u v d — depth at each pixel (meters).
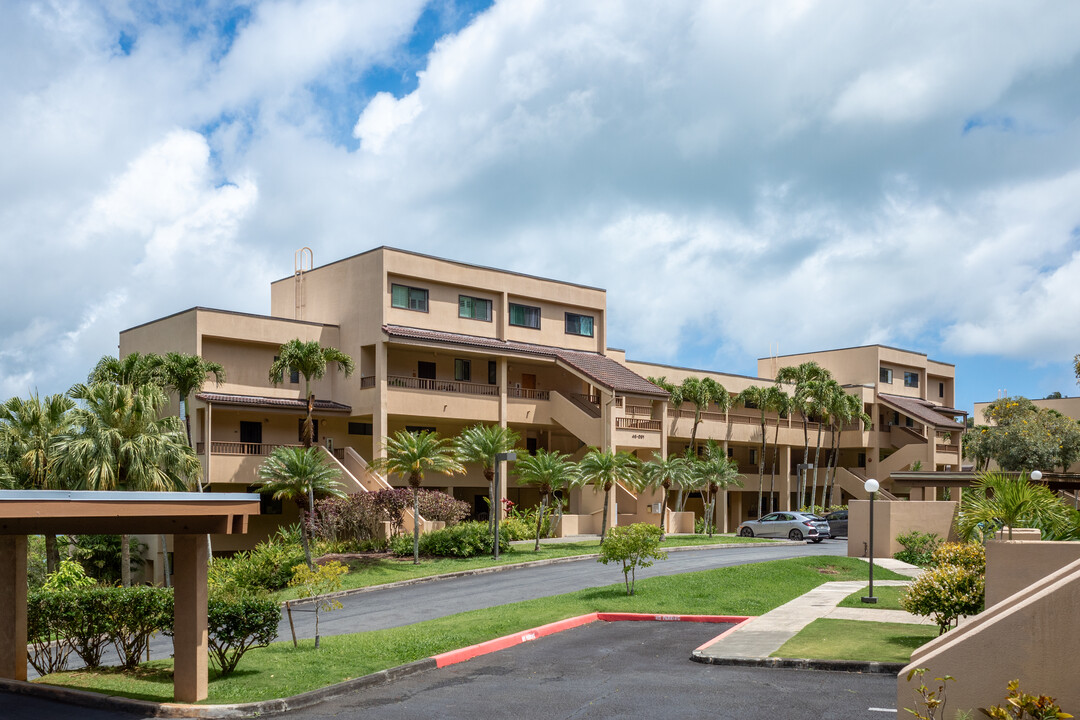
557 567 33.12
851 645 15.88
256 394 41.72
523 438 49.28
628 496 48.66
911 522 33.38
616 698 12.95
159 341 42.09
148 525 12.74
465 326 46.16
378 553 35.38
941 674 8.20
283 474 33.12
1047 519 21.72
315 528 36.06
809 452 69.12
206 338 40.25
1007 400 58.62
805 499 66.31
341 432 44.12
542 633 18.98
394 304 42.91
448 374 46.06
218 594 17.03
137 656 16.16
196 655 13.02
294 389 43.03
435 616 22.70
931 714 7.79
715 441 59.81
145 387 31.50
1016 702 7.38
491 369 47.94
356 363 43.03
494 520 36.12
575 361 48.22
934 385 78.31
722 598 22.78
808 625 18.39
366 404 42.03
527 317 49.41
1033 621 7.91
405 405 42.09
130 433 30.72
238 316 40.72
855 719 11.33
